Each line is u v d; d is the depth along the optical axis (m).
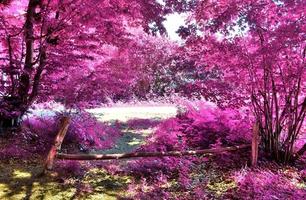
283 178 6.07
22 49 8.79
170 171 6.50
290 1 5.93
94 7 7.37
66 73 9.06
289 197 5.20
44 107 9.86
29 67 8.60
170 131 7.88
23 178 5.78
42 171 5.94
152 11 8.07
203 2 6.64
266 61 6.23
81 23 7.70
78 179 5.96
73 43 8.53
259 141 7.01
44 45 8.24
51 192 5.32
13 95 8.52
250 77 6.88
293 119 7.00
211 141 8.06
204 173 6.38
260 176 6.02
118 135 10.15
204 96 7.25
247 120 7.76
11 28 8.23
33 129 8.53
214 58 7.00
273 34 6.05
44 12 7.98
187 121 8.89
